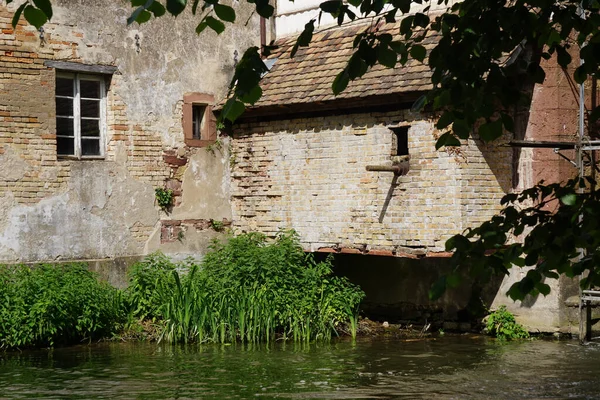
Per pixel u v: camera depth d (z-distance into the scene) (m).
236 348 14.51
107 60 16.36
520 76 14.98
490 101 5.95
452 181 14.66
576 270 5.87
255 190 17.56
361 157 15.80
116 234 16.42
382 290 17.52
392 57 5.75
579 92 14.91
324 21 18.00
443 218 14.77
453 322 16.62
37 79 15.50
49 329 14.02
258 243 16.89
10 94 15.20
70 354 13.70
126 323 15.38
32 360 13.16
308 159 16.62
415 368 12.84
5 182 15.10
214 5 4.98
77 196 15.95
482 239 5.91
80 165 16.00
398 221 15.32
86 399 10.59
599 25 6.20
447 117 6.10
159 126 17.05
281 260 15.84
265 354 13.93
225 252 16.25
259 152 17.45
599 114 6.39
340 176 16.14
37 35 15.49
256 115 17.39
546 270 5.85
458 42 5.96
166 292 15.56
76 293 14.51
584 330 14.88
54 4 15.70
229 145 18.00
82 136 16.33
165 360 13.29
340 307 15.78
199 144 17.56
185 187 17.38
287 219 17.02
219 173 17.84
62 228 15.74
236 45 18.17
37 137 15.49
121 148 16.55
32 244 15.38
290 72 17.25
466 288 16.39
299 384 11.62
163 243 17.05
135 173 16.72
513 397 10.95
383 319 17.48
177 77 17.30
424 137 14.95
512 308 15.88
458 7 6.29
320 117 16.41
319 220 16.47
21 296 14.07
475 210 14.77
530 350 14.34
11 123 15.20
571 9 6.10
